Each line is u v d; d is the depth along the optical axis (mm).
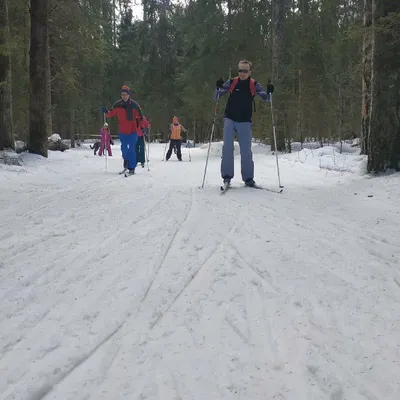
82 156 16234
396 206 5371
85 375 1884
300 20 18703
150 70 34844
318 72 18469
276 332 2244
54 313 2498
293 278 3008
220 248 3721
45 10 11984
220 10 20422
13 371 1911
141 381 1836
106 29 32781
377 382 1816
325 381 1825
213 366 1941
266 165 11578
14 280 3027
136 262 3371
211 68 20922
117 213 5211
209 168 11719
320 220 4766
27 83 17844
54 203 5945
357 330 2264
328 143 19297
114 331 2289
